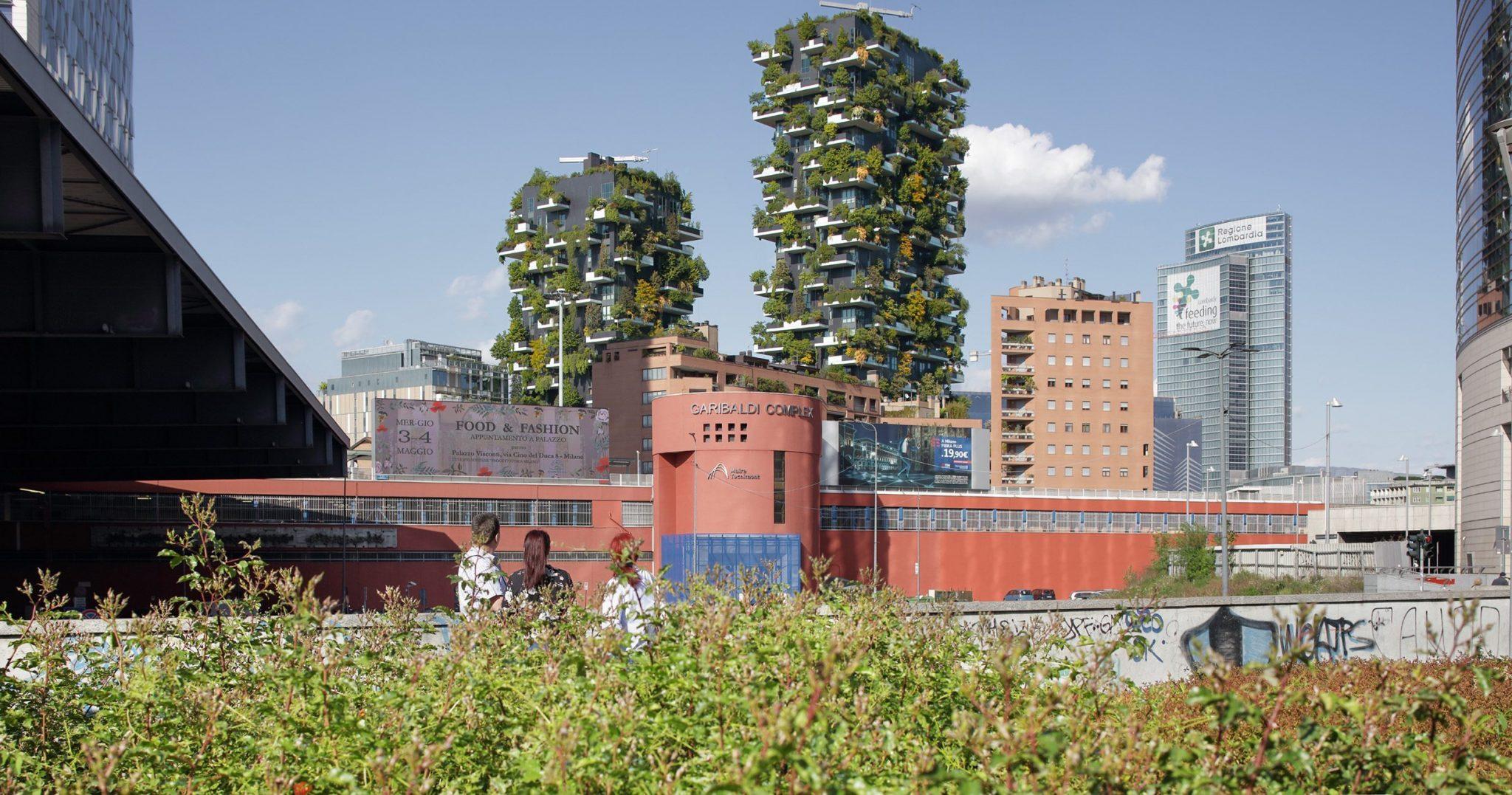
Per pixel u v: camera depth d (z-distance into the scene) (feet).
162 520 228.02
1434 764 17.49
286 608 24.86
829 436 354.54
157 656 23.13
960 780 14.87
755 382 471.62
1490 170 227.20
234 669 23.97
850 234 560.20
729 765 15.76
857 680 21.61
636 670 19.90
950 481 372.38
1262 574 183.52
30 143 57.82
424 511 260.01
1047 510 335.26
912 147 594.24
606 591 25.88
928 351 595.47
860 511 306.55
